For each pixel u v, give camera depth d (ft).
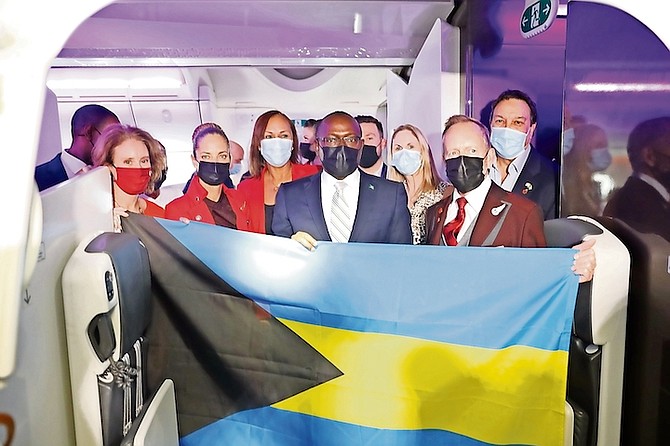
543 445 5.29
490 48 8.11
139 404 5.81
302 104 11.33
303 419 6.02
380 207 9.00
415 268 5.61
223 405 6.28
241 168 11.35
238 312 6.14
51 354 4.65
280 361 6.04
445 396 5.55
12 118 2.93
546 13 6.77
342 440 5.89
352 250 5.79
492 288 5.37
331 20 9.66
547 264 5.19
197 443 6.39
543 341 5.20
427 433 5.65
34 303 4.30
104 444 5.04
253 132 10.11
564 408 5.15
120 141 9.46
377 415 5.74
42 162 7.06
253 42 10.40
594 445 5.11
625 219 4.79
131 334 5.40
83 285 4.74
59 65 10.24
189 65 10.52
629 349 5.00
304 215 9.12
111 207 6.52
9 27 2.93
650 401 4.61
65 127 10.63
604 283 4.76
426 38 10.35
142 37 9.96
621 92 4.70
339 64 11.03
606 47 4.94
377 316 5.67
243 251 6.12
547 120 7.07
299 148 11.37
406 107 11.35
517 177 7.55
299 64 10.87
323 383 5.92
